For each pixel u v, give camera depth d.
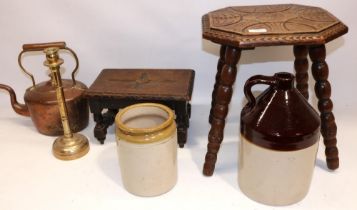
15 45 1.12
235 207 0.77
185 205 0.78
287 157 0.70
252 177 0.76
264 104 0.72
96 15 1.07
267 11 0.85
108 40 1.10
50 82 1.01
